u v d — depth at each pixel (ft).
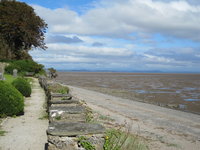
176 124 40.60
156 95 94.17
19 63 109.81
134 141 21.40
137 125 35.96
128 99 78.07
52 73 127.75
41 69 119.96
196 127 39.22
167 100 80.74
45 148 18.25
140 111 52.42
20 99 29.68
